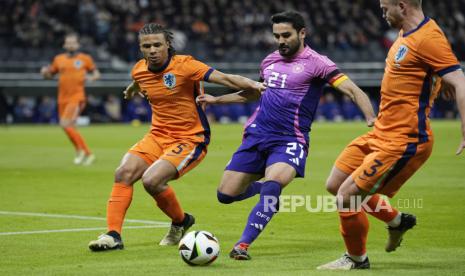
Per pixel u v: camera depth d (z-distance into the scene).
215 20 75.69
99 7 73.44
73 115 35.47
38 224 19.06
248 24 76.81
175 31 73.69
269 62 16.34
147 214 20.78
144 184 16.08
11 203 22.91
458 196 23.61
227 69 73.62
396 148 13.38
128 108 70.25
